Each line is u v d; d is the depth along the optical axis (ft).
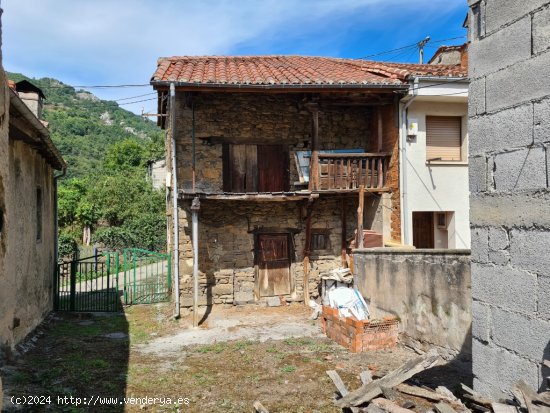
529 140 9.50
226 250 33.42
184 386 18.12
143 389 17.74
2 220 8.32
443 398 12.39
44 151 27.14
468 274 18.01
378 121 33.53
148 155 117.08
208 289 33.06
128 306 35.99
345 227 35.27
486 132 10.74
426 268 20.57
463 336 18.25
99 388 17.70
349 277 31.37
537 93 9.30
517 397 8.68
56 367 20.11
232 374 19.58
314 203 32.81
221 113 33.09
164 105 36.40
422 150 32.01
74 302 34.37
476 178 11.07
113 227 75.92
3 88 8.14
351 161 32.42
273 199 30.35
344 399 13.64
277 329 27.86
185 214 32.30
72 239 64.39
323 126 35.01
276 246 34.78
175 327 28.91
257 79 29.37
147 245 72.08
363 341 22.30
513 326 9.90
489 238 10.64
